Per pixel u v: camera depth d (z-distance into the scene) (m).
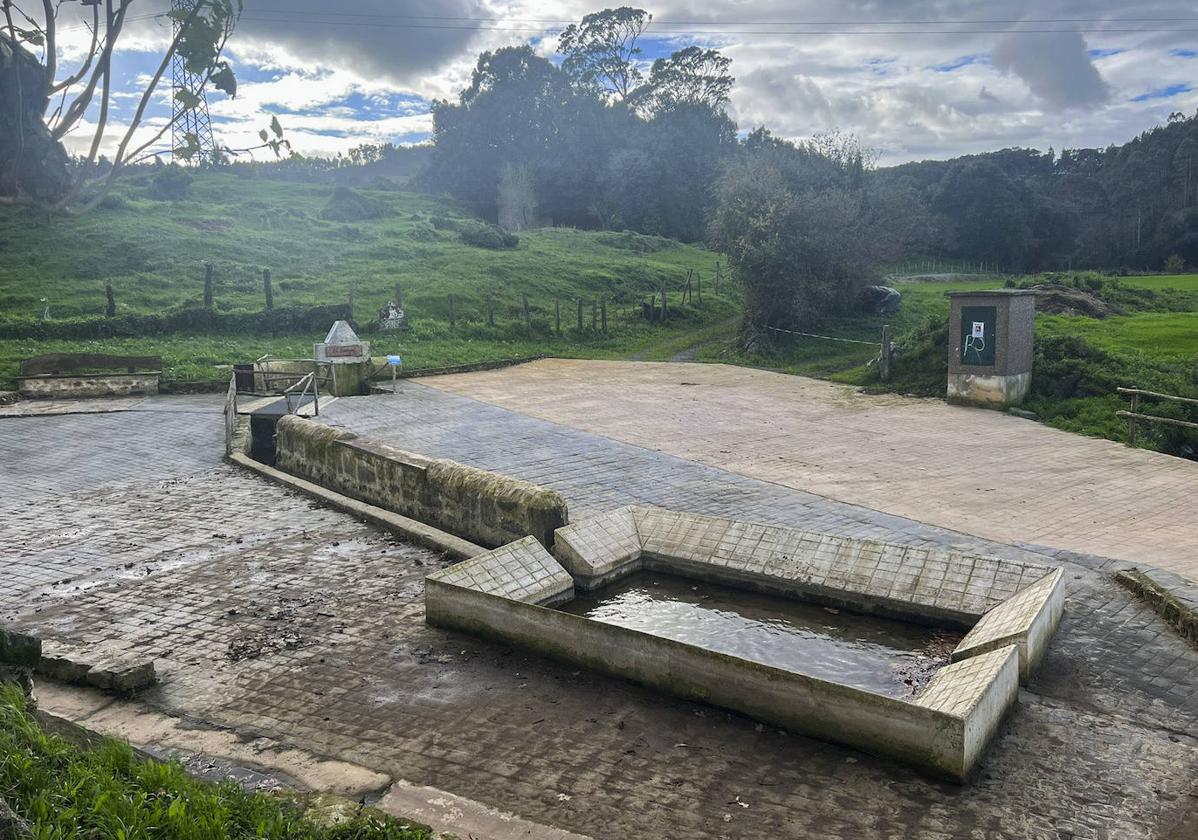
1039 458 14.34
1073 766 5.51
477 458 14.09
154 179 51.50
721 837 4.81
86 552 9.77
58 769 4.46
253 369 20.22
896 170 90.81
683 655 6.32
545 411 18.34
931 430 16.72
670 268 49.22
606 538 8.85
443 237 49.22
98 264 35.81
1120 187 84.88
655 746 5.75
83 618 7.93
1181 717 6.14
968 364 19.08
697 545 8.84
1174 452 15.20
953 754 5.27
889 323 32.53
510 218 71.25
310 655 7.17
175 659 7.08
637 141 77.06
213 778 5.33
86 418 17.58
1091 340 23.34
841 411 18.78
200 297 31.98
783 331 29.81
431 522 10.50
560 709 6.26
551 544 9.06
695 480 12.91
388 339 27.92
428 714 6.20
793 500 11.84
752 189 31.34
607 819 4.97
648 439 15.74
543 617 7.04
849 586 7.88
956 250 72.44
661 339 32.91
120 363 20.98
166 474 13.42
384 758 5.63
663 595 8.36
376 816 4.66
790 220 29.95
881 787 5.26
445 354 26.53
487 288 37.62
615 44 93.06
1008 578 7.46
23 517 11.16
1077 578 8.84
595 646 6.79
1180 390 16.86
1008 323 18.33
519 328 31.41
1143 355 20.31
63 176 35.28
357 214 54.00
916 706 5.38
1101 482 12.74
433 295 34.84
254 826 4.31
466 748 5.75
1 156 32.16
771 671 5.93
